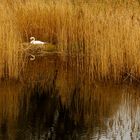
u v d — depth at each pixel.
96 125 14.40
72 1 23.78
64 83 18.23
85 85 17.94
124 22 17.94
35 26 23.12
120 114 15.17
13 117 14.88
